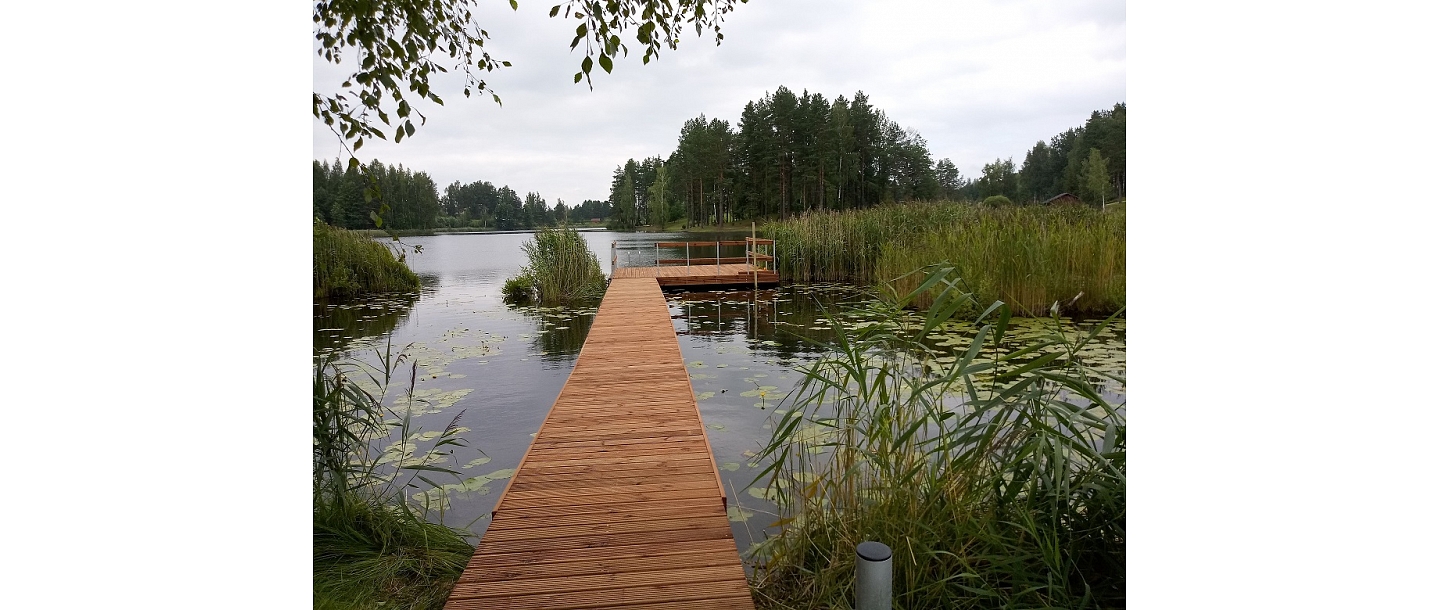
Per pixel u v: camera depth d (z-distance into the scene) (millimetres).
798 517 2404
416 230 20641
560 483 2799
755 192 43719
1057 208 10977
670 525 2395
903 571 2037
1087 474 2072
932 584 1920
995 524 2107
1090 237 7656
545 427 3580
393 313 9375
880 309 2873
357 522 2520
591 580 2016
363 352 6445
